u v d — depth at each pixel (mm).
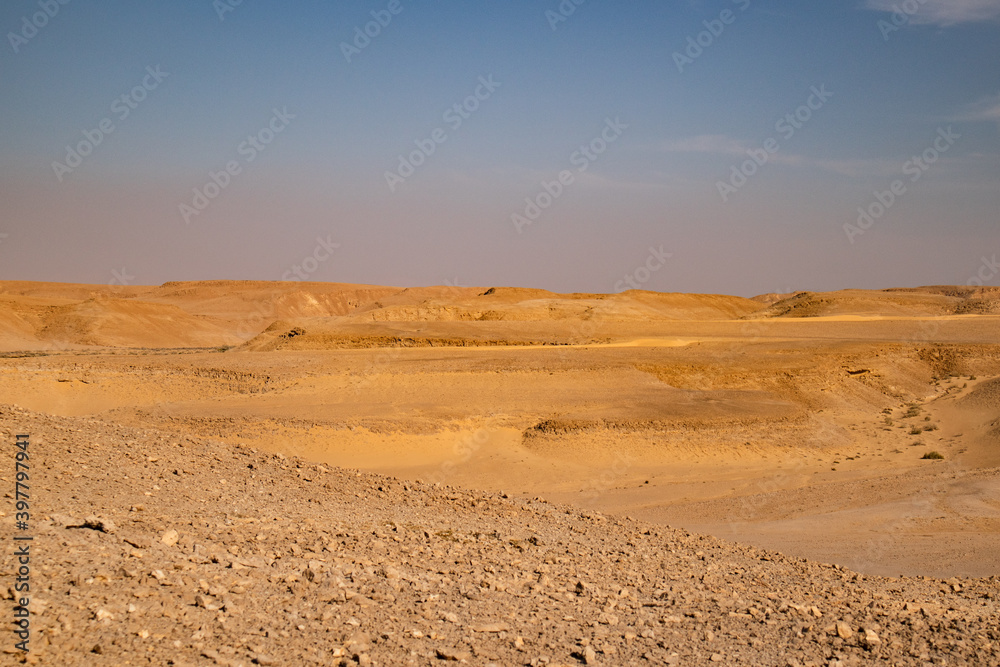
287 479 14672
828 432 45125
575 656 7422
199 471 13891
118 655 5934
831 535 22062
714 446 41125
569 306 138000
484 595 9125
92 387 48281
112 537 8953
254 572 8578
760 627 8984
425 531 12227
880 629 9148
